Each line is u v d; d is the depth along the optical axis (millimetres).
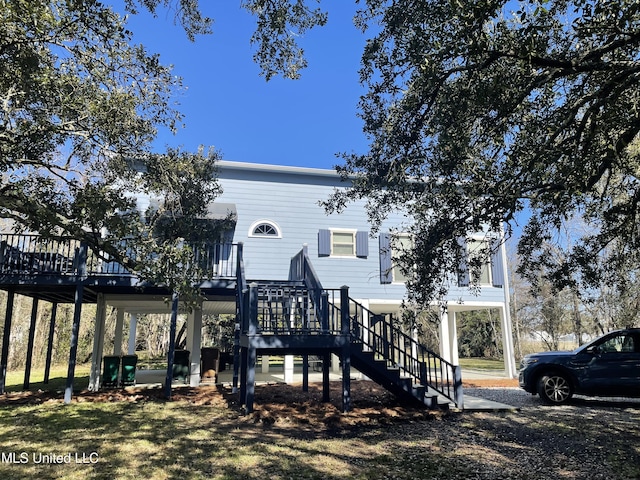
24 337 22938
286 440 6465
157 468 5094
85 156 7871
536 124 5469
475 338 31547
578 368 9531
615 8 3742
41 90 6391
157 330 30297
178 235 10602
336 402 9438
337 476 4891
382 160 6699
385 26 5430
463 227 6055
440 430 7137
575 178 4715
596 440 6434
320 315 9492
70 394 9914
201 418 8031
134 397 10477
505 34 4473
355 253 14906
